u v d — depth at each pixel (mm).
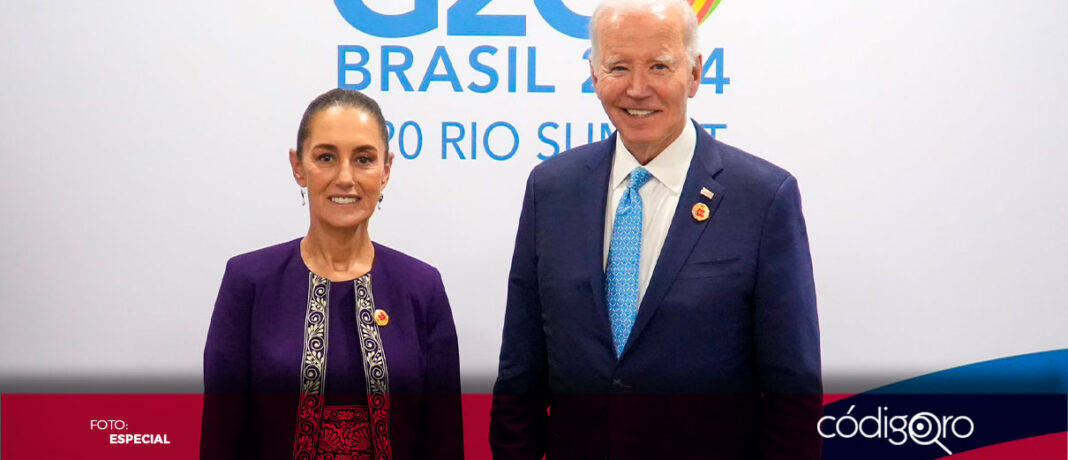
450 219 2379
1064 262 2338
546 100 2365
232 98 2369
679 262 1808
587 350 1834
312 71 2369
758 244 1778
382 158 2127
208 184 2379
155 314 2395
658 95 1798
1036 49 2316
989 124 2330
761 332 1789
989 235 2340
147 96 2373
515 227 2377
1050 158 2326
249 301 2025
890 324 2357
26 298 2393
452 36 2365
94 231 2387
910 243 2346
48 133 2377
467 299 2387
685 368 1796
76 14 2365
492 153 2373
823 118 2334
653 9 1800
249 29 2363
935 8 2320
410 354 2039
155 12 2365
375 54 2369
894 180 2340
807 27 2332
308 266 2066
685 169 1875
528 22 2361
